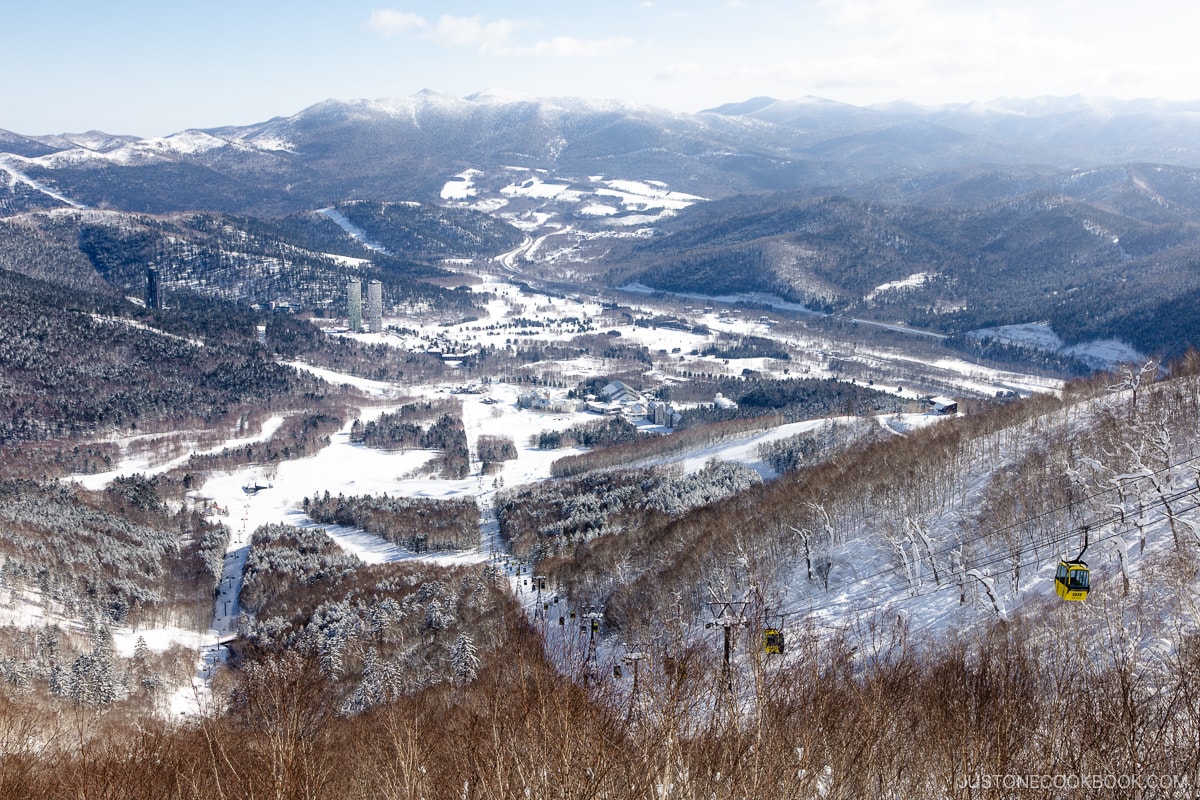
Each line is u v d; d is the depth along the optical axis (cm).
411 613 13612
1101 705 4459
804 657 5762
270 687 4238
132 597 17575
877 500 13925
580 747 3250
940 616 9194
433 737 4191
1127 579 7188
